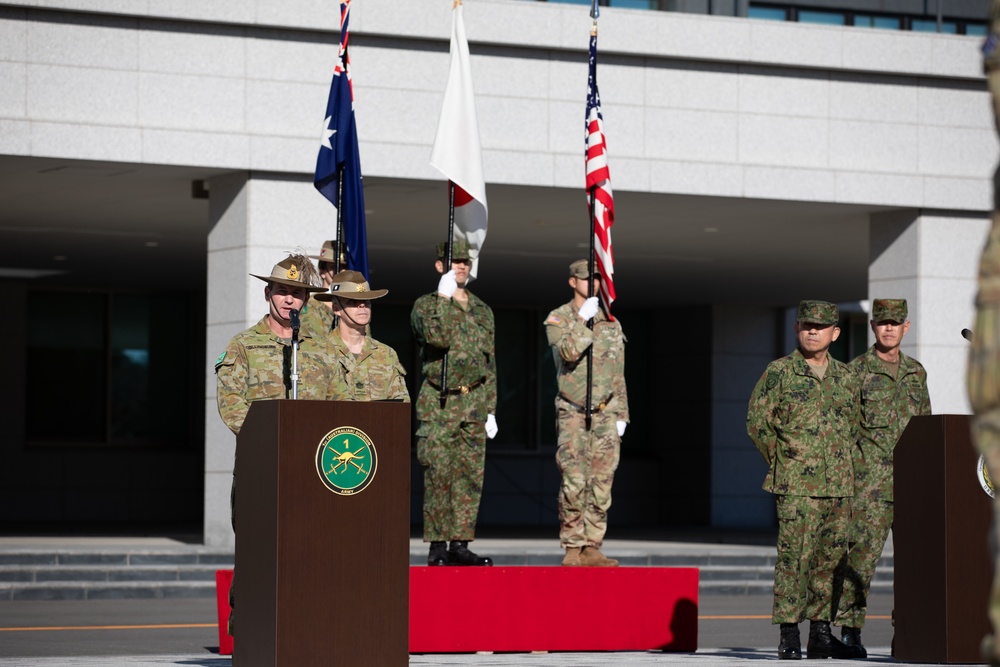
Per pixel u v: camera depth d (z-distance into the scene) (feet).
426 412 44.50
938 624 33.96
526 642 41.01
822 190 75.82
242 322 68.64
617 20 72.13
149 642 47.09
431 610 40.14
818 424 37.09
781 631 37.47
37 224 85.30
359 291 32.68
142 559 68.49
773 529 119.14
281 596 26.76
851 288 113.80
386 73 69.51
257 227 68.49
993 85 12.00
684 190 73.36
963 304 79.05
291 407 26.94
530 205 77.46
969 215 79.25
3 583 65.10
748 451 126.11
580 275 43.78
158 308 119.55
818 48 75.41
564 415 44.16
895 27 80.84
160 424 119.14
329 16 68.49
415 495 120.16
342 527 27.17
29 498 113.80
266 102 68.23
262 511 27.48
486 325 45.09
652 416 131.34
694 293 118.42
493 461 123.95
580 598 41.57
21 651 44.06
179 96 67.00
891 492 41.55
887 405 42.27
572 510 44.06
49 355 116.16
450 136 46.55
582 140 72.02
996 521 12.01
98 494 115.65
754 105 74.84
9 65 64.59
